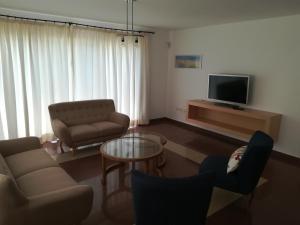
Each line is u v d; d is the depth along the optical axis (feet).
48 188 6.64
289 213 7.86
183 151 13.23
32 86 13.39
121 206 8.08
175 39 18.66
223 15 12.37
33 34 13.05
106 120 14.61
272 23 12.51
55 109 12.78
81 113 13.71
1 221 5.35
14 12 12.50
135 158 8.80
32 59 13.16
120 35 16.24
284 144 12.81
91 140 12.54
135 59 17.47
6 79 12.65
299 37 11.57
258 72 13.46
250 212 7.86
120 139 11.28
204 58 16.47
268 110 13.25
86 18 14.37
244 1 9.59
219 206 8.14
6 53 12.46
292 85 12.09
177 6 10.78
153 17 13.46
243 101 13.83
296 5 9.96
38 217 5.70
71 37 14.35
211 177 5.08
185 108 18.54
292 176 10.51
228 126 14.88
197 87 17.30
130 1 10.16
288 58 12.08
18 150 9.18
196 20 13.98
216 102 15.75
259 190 9.29
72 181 7.13
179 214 5.13
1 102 12.85
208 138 15.51
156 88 19.53
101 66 15.85
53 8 11.90
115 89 16.61
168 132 16.78
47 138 14.46
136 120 18.45
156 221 5.32
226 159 8.85
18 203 5.41
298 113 12.04
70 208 6.13
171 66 19.39
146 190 4.98
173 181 4.88
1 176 5.22
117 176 10.25
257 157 7.24
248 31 13.64
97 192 8.96
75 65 14.89
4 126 13.16
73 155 12.32
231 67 14.84
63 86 14.56
